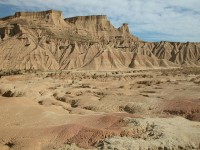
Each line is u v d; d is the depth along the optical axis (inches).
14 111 1407.5
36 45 6136.8
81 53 6254.9
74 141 1044.5
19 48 5925.2
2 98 1705.2
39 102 1857.8
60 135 1080.2
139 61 6186.0
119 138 1021.8
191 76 3860.7
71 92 2246.6
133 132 1125.1
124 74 4318.4
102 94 2196.1
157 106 1686.8
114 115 1405.0
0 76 3373.5
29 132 1106.1
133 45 7628.0
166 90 2326.5
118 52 6220.5
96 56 5792.3
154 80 3216.0
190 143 1029.2
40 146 1011.3
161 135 1072.8
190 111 1578.5
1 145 1025.5
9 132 1108.5
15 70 4665.4
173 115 1526.8
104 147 946.7
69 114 1453.0
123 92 2237.9
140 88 2524.6
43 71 4756.4
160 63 6574.8
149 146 967.0
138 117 1371.8
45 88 2410.2
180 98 1930.4
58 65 5880.9
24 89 2171.5
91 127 1131.3
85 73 4436.5
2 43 6156.5
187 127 1205.7
